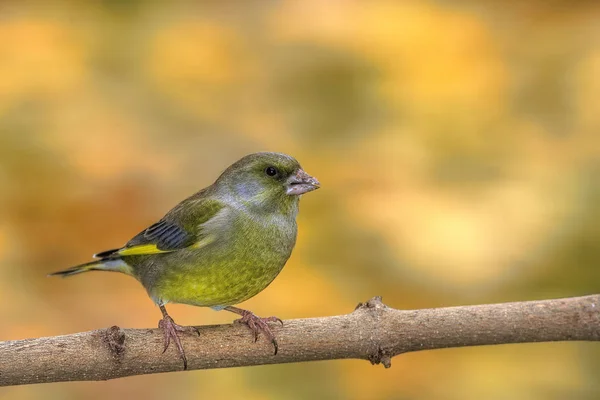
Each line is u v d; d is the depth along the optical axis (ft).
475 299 41.29
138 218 45.65
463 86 55.62
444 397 37.50
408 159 49.42
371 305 25.03
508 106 54.24
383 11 61.05
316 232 44.34
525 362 38.86
